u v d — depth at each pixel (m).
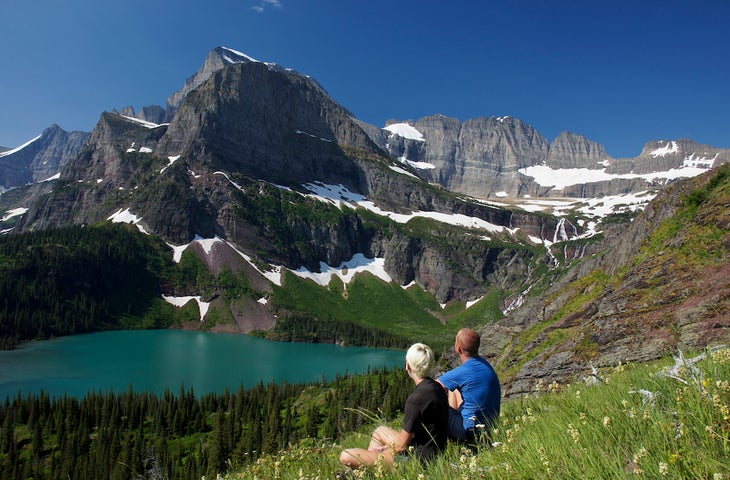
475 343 8.04
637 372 8.70
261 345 198.38
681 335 23.28
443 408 6.56
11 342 162.75
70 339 181.75
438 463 5.56
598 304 38.91
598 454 4.37
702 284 27.16
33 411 90.06
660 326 26.41
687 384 5.54
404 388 86.69
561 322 40.97
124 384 126.00
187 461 72.12
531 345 41.69
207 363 156.12
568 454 4.62
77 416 90.81
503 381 39.59
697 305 25.12
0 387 116.69
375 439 7.06
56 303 195.62
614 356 28.59
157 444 74.75
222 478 9.90
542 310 49.56
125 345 175.88
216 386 130.38
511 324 56.19
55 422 88.62
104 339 184.88
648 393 5.49
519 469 4.73
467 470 5.04
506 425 7.58
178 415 90.81
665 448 4.15
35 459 78.44
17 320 176.88
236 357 169.38
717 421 4.27
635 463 3.99
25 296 190.12
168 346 179.25
